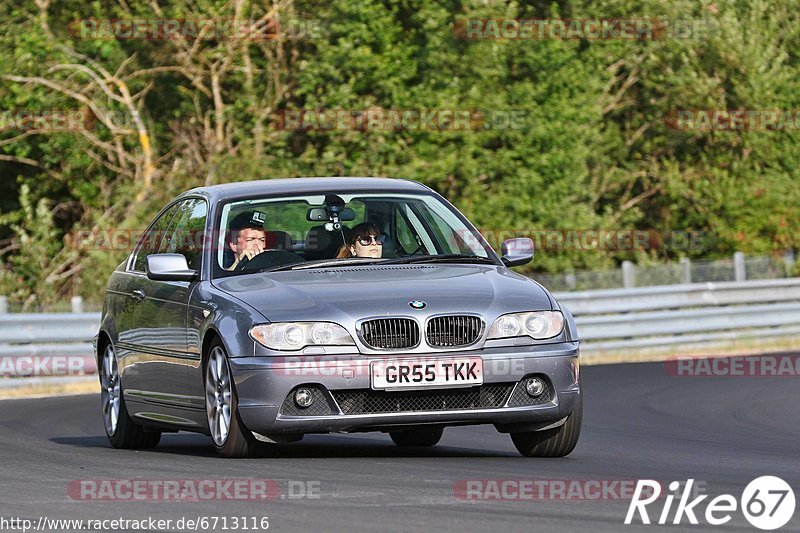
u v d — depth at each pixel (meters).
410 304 21.94
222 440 22.67
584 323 56.19
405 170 64.25
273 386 21.52
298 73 68.00
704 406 36.81
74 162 69.00
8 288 61.75
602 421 33.22
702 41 76.25
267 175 63.50
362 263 24.25
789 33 83.62
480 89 67.25
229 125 67.19
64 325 45.72
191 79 68.12
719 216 76.56
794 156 79.06
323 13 67.81
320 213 25.09
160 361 25.14
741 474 20.97
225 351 22.12
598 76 73.81
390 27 66.81
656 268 60.53
